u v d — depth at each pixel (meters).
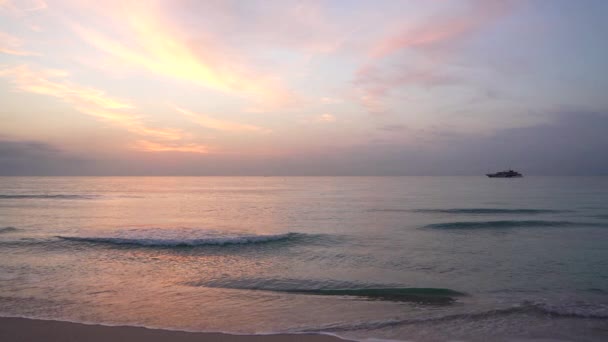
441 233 21.81
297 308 8.65
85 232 20.47
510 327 7.37
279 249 16.86
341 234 21.16
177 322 7.47
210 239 17.89
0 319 7.38
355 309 8.64
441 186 108.88
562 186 104.56
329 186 113.38
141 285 10.60
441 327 7.33
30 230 21.72
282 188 98.50
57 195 60.59
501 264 13.74
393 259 14.70
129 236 19.00
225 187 105.25
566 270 12.82
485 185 115.38
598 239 19.50
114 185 115.25
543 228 23.88
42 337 6.43
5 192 68.94
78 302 8.81
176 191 79.44
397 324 7.50
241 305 8.80
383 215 32.59
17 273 11.91
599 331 7.19
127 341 6.29
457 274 12.32
